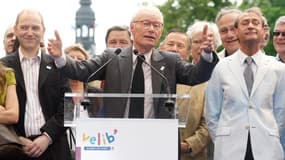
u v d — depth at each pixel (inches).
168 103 359.3
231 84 404.2
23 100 415.8
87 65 397.1
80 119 348.2
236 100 402.0
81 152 347.9
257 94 401.7
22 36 418.6
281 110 404.2
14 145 400.8
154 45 397.1
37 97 418.0
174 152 348.5
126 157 347.9
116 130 348.2
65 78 421.4
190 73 394.9
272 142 398.0
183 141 461.4
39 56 421.7
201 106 464.4
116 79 394.6
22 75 418.0
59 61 388.8
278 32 475.5
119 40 499.8
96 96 358.9
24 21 419.2
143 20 395.5
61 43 386.0
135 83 392.8
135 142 348.2
